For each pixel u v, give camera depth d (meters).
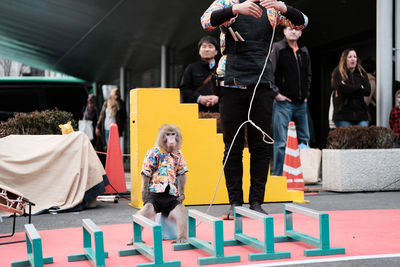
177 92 7.30
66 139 7.28
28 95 16.47
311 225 5.61
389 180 8.87
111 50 19.89
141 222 4.15
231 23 5.76
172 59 17.73
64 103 16.70
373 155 8.80
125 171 15.36
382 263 3.88
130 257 4.27
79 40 18.77
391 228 5.34
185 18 13.46
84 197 7.22
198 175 7.46
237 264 3.95
